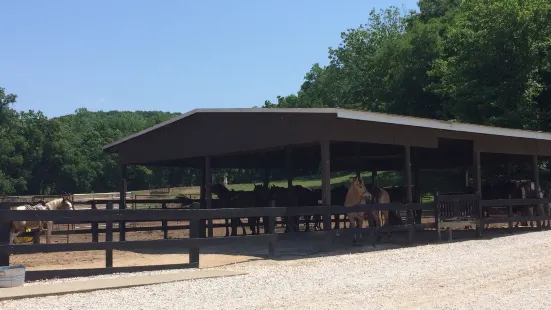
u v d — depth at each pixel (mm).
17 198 25656
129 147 20438
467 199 16312
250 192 18562
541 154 20781
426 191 37656
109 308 6902
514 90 31062
